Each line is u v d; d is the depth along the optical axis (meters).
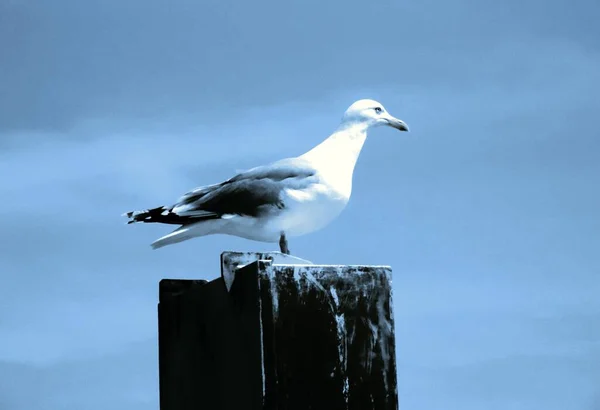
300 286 11.46
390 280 11.80
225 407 12.02
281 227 14.52
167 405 13.71
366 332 11.62
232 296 11.91
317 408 11.27
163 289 14.01
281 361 11.26
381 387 11.56
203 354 12.69
